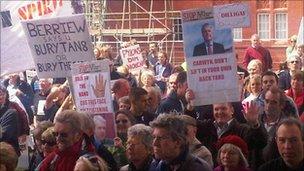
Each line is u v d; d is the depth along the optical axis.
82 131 8.73
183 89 13.11
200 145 9.81
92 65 10.89
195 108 11.72
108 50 23.17
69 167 8.62
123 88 13.75
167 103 13.13
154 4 48.84
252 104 10.36
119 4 47.97
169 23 47.19
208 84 10.77
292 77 13.30
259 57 23.41
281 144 8.16
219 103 10.74
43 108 16.16
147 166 8.83
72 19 11.96
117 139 10.13
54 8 16.50
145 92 12.16
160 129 8.01
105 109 10.83
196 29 10.79
